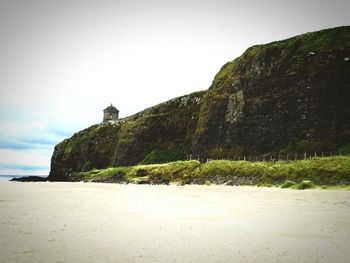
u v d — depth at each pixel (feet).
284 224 52.54
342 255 34.35
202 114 366.22
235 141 299.17
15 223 52.65
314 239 41.78
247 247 37.99
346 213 64.54
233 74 343.87
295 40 306.96
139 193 138.21
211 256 34.19
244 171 212.23
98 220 56.95
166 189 176.35
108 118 617.62
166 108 474.08
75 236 43.37
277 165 200.85
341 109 248.73
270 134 276.00
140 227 50.37
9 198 101.30
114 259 32.96
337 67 264.11
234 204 84.17
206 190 158.20
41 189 164.76
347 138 235.61
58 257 33.32
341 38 278.87
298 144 253.03
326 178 160.76
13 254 34.09
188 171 258.57
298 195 110.11
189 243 39.91
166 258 33.47
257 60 313.12
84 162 507.30
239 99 313.12
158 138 444.55
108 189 176.96
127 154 453.58
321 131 248.52
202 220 57.06
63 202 89.76
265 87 297.53
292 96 275.18
